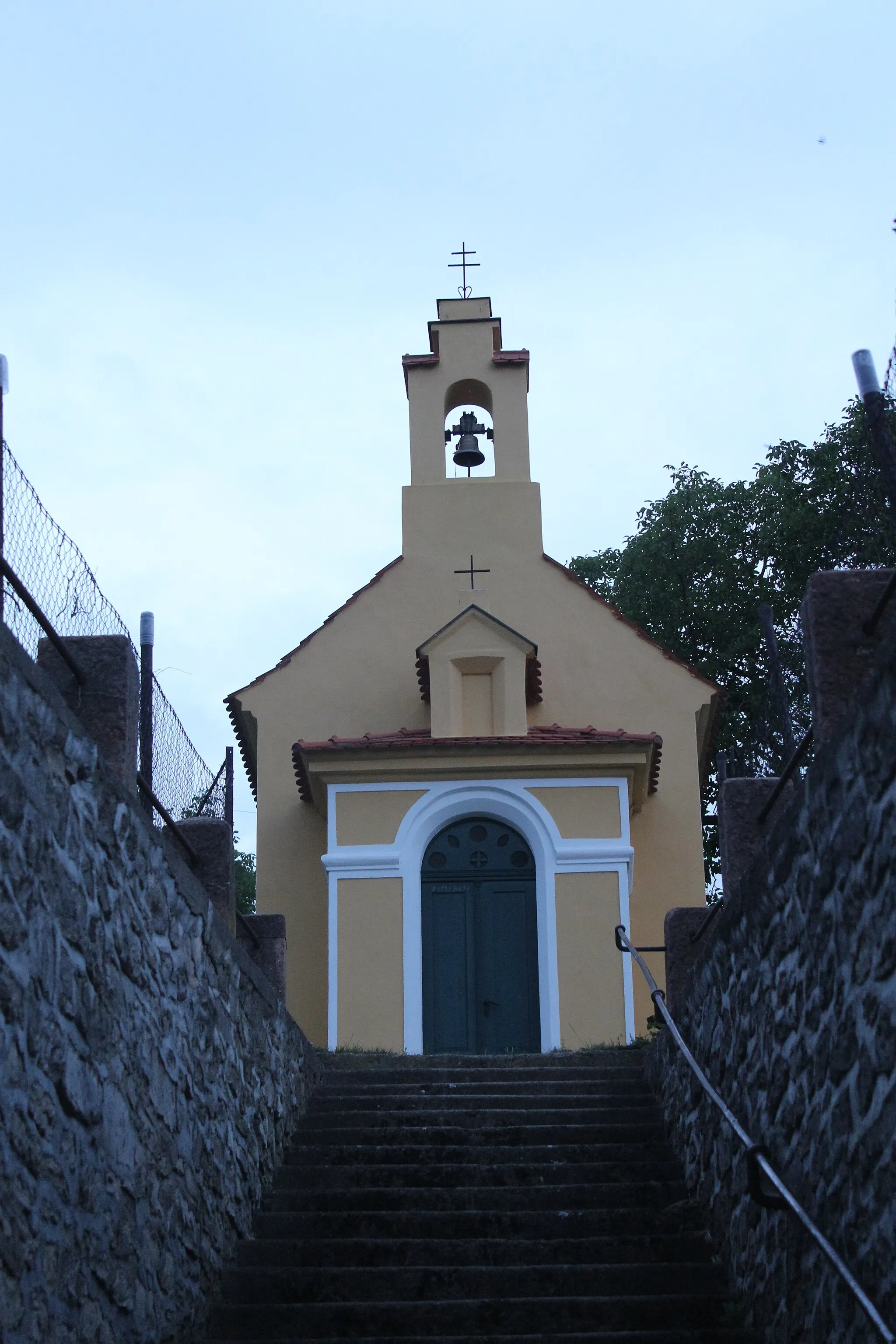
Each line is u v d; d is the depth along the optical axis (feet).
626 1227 28.99
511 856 54.54
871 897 19.49
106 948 22.02
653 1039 39.32
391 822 54.03
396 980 52.01
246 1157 29.86
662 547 94.84
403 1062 41.96
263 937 38.70
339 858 53.47
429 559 65.26
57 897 20.07
